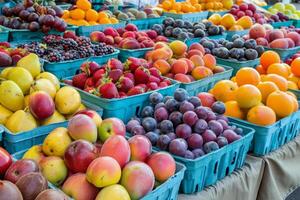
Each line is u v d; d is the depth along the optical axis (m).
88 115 1.26
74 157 1.06
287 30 3.01
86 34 2.61
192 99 1.42
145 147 1.14
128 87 1.62
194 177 1.25
